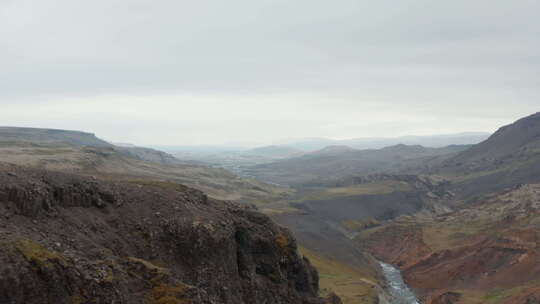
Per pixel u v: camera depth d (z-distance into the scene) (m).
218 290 42.97
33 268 25.55
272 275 52.88
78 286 27.52
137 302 30.61
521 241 134.25
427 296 122.69
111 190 43.50
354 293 94.88
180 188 55.50
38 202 33.19
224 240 46.62
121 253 36.56
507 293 109.50
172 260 41.16
